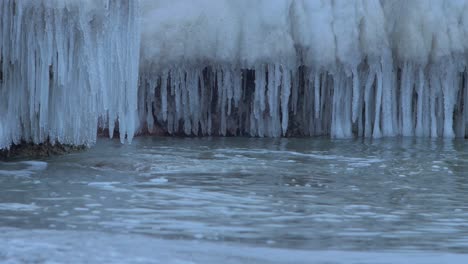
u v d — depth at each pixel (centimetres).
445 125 2220
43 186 1308
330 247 955
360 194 1316
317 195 1297
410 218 1138
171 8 2130
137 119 2145
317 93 2145
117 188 1307
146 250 911
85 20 1543
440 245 979
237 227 1050
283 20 2117
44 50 1517
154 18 2112
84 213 1109
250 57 2100
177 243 951
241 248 936
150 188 1316
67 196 1228
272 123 2188
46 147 1627
